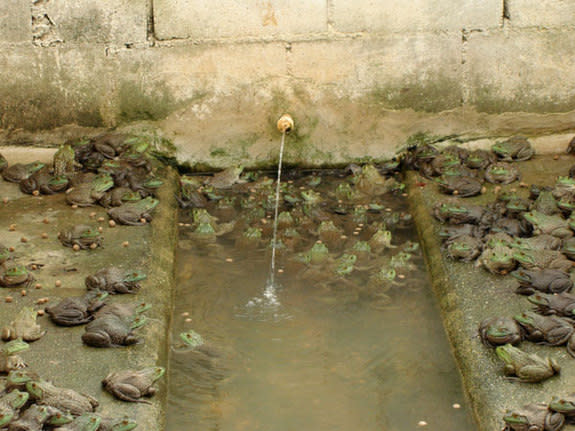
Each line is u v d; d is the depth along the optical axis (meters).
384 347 1.78
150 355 1.70
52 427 1.50
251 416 1.64
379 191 2.31
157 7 2.33
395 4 2.35
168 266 1.99
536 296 1.74
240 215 2.23
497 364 1.67
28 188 2.24
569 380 1.62
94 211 2.16
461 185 2.22
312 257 2.01
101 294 1.80
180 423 1.62
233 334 1.82
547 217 1.98
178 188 2.35
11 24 2.33
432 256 2.00
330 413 1.64
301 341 1.80
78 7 2.32
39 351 1.69
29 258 1.96
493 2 2.35
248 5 2.34
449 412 1.64
